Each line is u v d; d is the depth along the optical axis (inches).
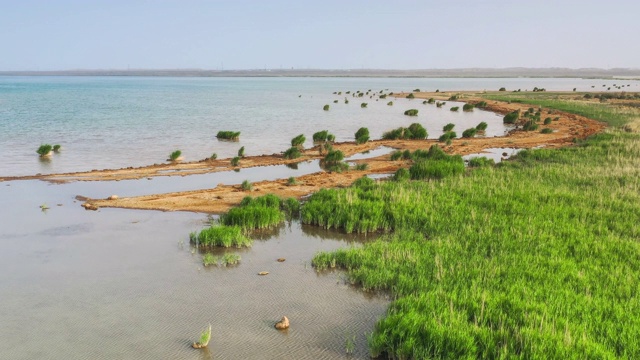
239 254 468.1
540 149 1052.5
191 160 1022.4
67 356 285.1
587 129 1473.9
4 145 1206.9
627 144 1049.5
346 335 313.1
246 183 725.9
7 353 287.4
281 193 709.9
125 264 434.3
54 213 597.3
